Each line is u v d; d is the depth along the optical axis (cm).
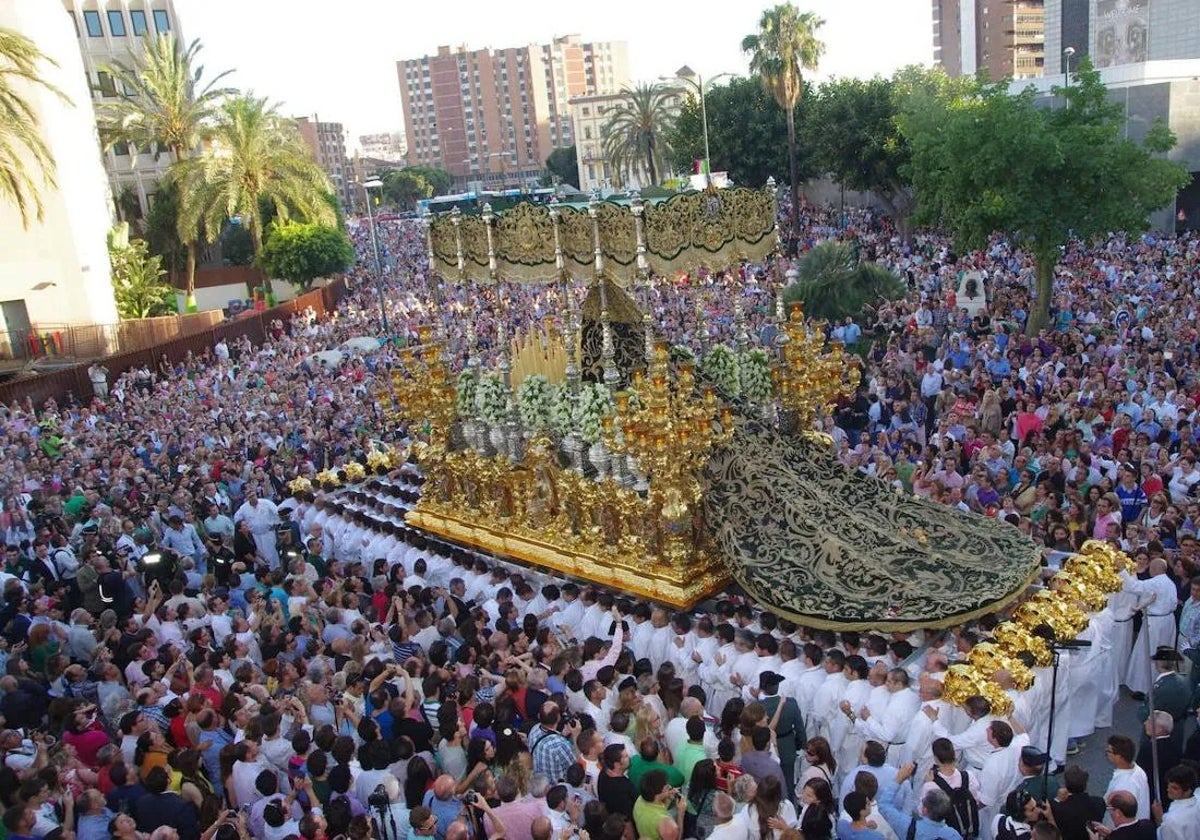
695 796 780
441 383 1600
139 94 5150
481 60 18962
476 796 768
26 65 3041
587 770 831
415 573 1412
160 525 1716
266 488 1873
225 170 4906
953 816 764
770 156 6038
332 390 2791
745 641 1046
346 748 846
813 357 1458
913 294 3203
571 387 1401
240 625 1209
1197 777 713
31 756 951
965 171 2741
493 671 1059
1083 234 2630
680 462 1225
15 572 1562
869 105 5044
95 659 1147
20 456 2364
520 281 1407
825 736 966
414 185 15188
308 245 5078
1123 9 6575
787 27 4881
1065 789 740
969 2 10862
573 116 14638
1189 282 2747
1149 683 809
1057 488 1430
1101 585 1075
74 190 4375
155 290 4831
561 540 1435
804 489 1264
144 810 811
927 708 892
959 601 1069
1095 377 1761
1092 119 2642
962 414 1755
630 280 1243
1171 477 1390
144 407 2852
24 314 4266
